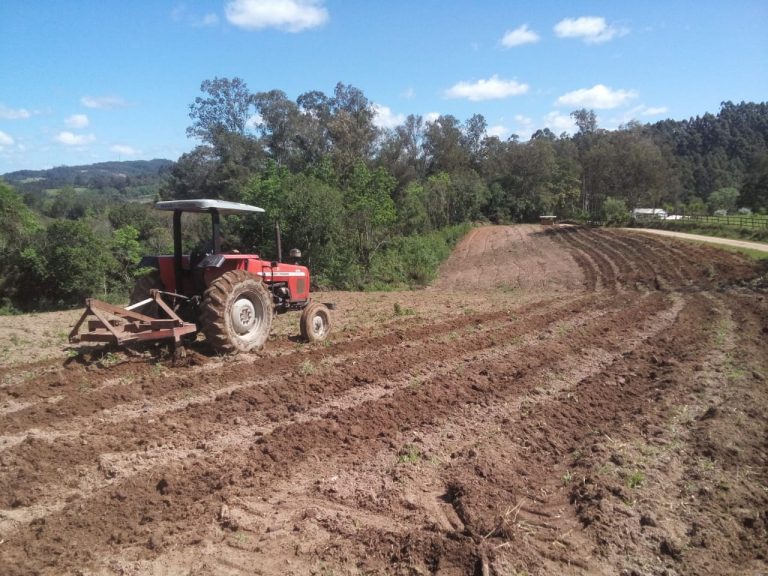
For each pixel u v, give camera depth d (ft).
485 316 44.57
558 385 24.75
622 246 123.13
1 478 14.26
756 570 11.80
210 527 12.44
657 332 37.42
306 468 15.58
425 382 23.72
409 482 14.89
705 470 16.16
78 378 22.65
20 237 67.10
